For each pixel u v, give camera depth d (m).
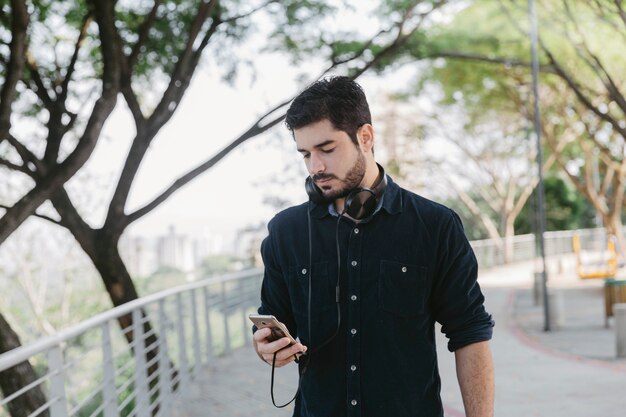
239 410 8.01
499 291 23.28
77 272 26.75
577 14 14.79
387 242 2.22
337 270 2.23
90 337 24.03
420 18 13.07
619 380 8.90
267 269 2.40
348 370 2.21
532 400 8.03
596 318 15.74
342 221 2.24
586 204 47.03
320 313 2.25
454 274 2.24
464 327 2.26
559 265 28.06
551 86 22.62
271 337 2.20
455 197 41.41
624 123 24.33
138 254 33.81
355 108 2.10
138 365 6.94
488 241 34.72
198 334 10.42
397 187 2.26
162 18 12.45
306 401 2.28
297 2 12.71
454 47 14.84
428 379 2.24
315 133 2.09
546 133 28.03
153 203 11.91
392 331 2.20
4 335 9.11
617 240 28.72
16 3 7.66
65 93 11.41
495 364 10.52
